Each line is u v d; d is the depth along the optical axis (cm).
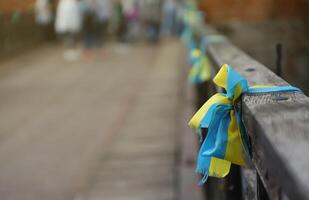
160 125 1216
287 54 1217
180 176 805
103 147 1073
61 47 3234
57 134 1199
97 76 2062
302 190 142
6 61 2633
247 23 1276
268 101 231
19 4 2978
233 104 255
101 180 873
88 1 2839
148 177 862
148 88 1738
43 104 1549
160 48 3052
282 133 181
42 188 862
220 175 265
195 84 982
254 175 253
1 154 1062
